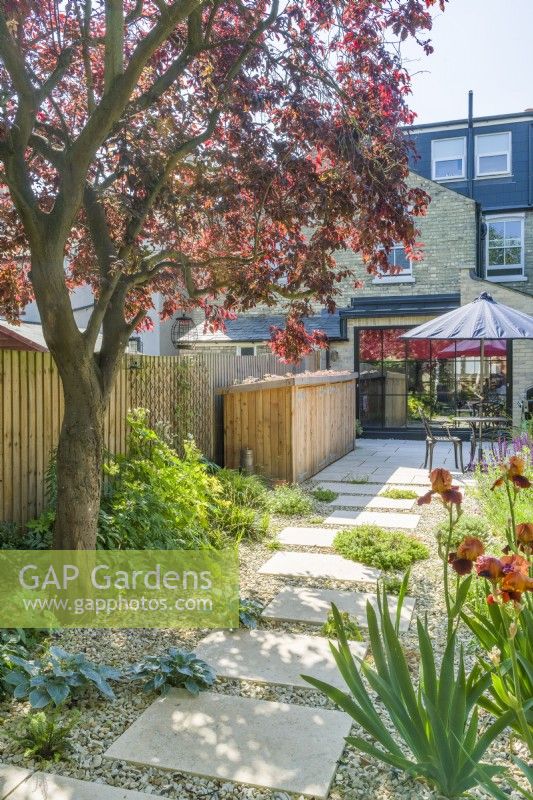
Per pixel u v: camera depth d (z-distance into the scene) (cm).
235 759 278
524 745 287
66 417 442
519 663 251
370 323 1636
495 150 1791
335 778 267
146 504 569
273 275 585
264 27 491
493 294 1487
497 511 645
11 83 462
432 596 482
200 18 477
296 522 728
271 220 580
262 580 527
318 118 510
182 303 666
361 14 528
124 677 355
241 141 543
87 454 442
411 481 990
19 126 393
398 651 247
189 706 325
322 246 566
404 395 1625
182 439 862
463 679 234
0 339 571
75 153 404
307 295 575
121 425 720
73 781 263
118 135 501
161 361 818
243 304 579
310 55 500
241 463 972
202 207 570
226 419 993
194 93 575
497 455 818
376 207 504
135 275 493
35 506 593
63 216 404
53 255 405
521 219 1723
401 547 585
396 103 550
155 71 573
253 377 1142
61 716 314
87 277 648
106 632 419
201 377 947
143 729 302
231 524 653
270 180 513
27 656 364
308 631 428
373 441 1568
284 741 292
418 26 500
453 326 955
